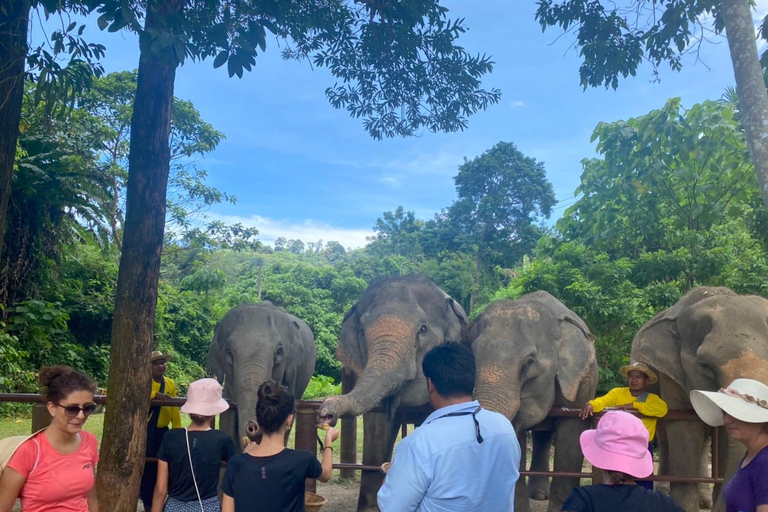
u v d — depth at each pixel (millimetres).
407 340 5426
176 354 21062
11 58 4984
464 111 7820
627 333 10742
